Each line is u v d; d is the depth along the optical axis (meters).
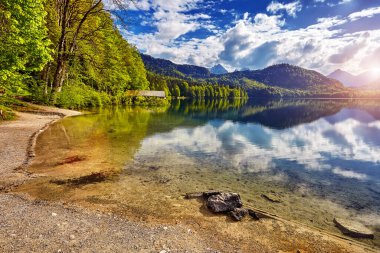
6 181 8.85
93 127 22.25
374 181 11.70
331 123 35.47
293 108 73.25
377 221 7.67
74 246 5.03
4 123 19.66
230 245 5.81
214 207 7.44
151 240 5.63
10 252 4.59
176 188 9.37
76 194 8.23
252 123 33.69
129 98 61.38
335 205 8.83
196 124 29.84
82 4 33.81
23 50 16.03
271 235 6.40
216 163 13.48
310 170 13.30
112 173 10.61
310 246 6.02
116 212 7.09
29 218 6.08
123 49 64.31
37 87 32.53
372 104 102.00
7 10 14.46
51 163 11.34
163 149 15.76
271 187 10.35
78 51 33.84
